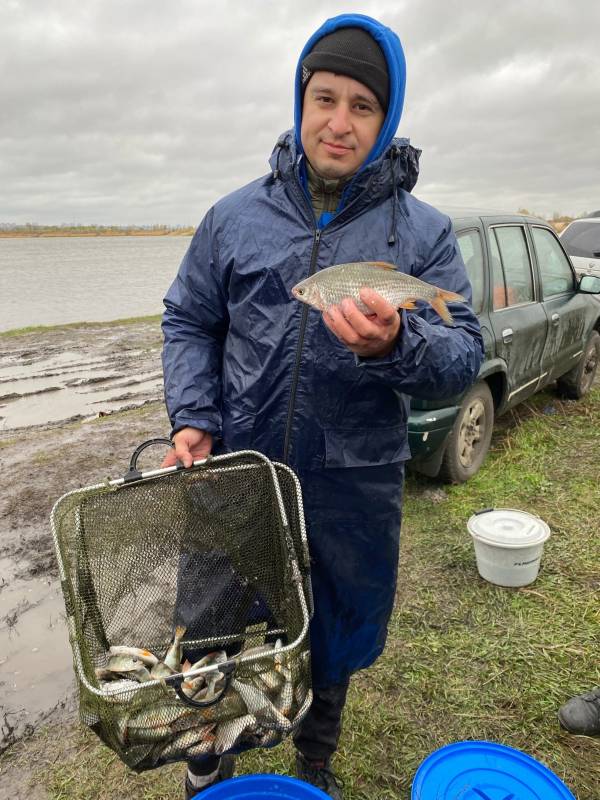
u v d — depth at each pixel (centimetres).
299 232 187
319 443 190
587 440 599
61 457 608
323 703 219
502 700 286
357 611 208
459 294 199
